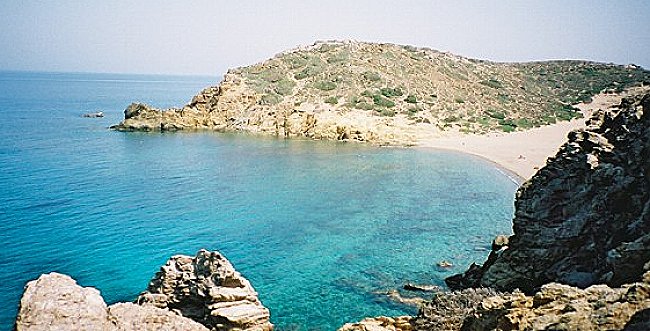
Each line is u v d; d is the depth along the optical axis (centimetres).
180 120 10975
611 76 15250
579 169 2797
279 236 4412
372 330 2277
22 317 1823
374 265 3738
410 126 10062
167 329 2012
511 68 16475
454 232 4506
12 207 4975
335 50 13938
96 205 5178
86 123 11844
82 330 1831
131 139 9588
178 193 5791
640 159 2467
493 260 3167
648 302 1258
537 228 2798
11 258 3722
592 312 1331
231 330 2481
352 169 7256
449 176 6875
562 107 12362
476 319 1791
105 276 3522
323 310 3039
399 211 5194
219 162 7612
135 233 4397
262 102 11094
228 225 4691
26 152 7875
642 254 1852
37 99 19350
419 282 3406
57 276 2053
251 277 3544
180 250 4038
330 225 4728
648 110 2622
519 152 8438
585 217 2611
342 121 9944
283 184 6312
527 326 1471
